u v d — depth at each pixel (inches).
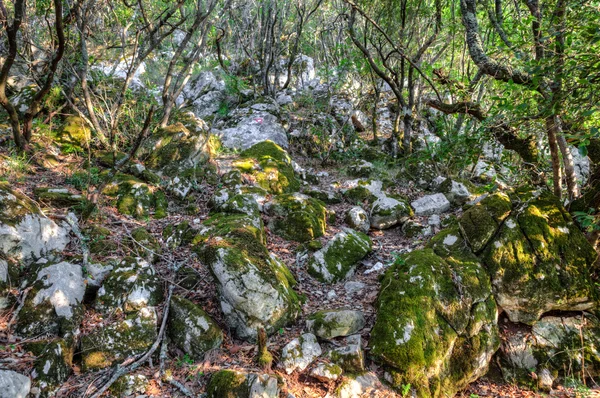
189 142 268.5
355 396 146.4
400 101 348.8
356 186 292.8
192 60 294.5
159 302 166.7
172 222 218.5
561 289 175.9
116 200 220.4
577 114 161.6
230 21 422.0
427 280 173.6
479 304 174.4
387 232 255.1
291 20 490.3
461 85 216.5
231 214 223.1
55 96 285.0
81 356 142.8
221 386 137.3
